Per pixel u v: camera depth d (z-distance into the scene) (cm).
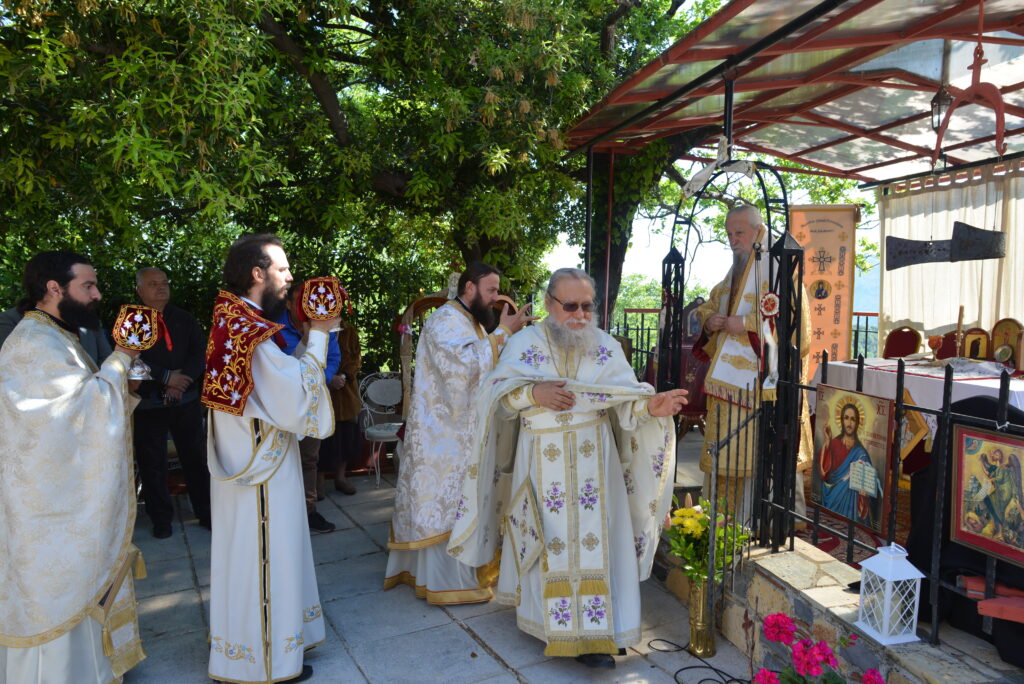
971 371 462
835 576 299
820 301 741
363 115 674
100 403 280
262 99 447
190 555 463
